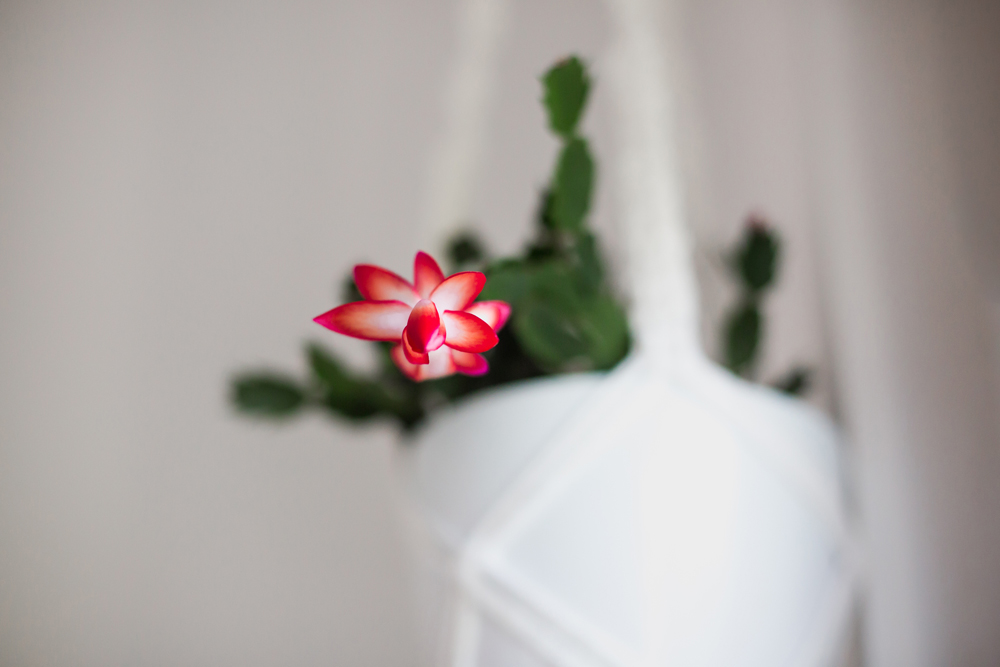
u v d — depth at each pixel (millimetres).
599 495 368
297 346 601
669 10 555
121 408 577
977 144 457
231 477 575
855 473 465
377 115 649
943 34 476
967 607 432
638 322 379
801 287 540
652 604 361
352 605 557
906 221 475
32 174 598
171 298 599
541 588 369
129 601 551
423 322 323
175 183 618
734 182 579
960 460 443
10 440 558
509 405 383
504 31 643
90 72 626
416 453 407
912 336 463
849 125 506
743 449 376
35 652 536
